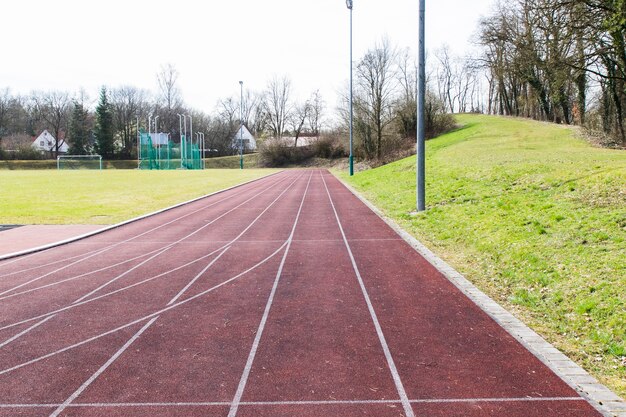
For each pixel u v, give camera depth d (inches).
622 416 162.2
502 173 673.6
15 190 1091.3
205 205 812.0
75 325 250.8
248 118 4330.7
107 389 181.8
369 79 1945.1
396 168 1185.4
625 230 328.5
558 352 212.4
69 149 3567.9
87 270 368.2
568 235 351.9
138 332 240.1
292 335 234.8
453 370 196.2
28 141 3553.2
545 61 760.3
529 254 341.7
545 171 616.4
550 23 660.1
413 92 2033.7
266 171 2394.2
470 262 374.6
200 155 3316.9
